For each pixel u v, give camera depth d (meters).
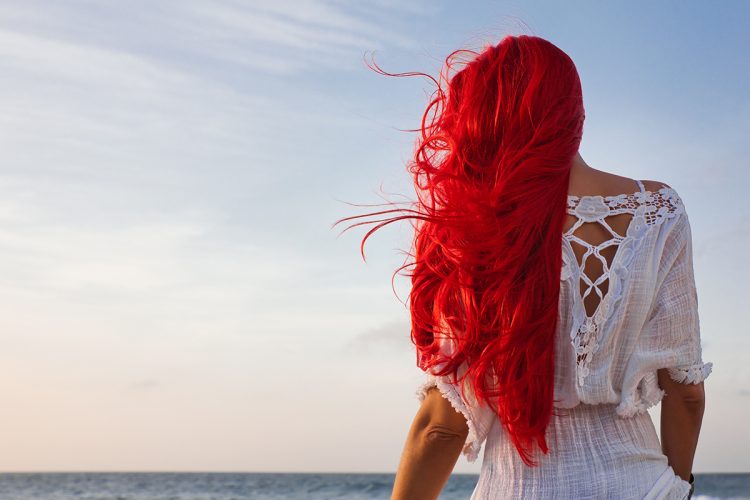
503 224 1.34
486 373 1.39
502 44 1.47
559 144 1.38
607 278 1.39
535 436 1.34
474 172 1.41
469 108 1.42
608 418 1.39
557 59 1.44
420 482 1.46
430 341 1.48
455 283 1.38
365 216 1.49
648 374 1.42
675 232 1.44
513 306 1.34
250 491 55.44
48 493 57.22
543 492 1.35
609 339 1.38
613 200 1.43
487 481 1.42
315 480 60.56
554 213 1.37
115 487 60.12
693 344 1.43
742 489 46.88
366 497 54.75
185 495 55.19
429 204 1.47
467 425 1.43
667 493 1.39
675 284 1.44
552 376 1.35
